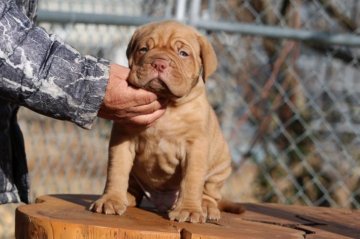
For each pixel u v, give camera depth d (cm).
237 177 669
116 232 273
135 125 311
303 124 596
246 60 645
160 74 302
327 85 632
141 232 271
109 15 534
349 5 677
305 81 640
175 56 318
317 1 673
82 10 634
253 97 657
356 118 625
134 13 627
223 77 633
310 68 659
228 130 639
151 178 334
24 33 278
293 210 363
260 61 654
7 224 600
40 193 629
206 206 322
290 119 617
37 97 280
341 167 628
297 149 604
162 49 321
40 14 534
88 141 629
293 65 642
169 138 322
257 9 685
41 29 283
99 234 274
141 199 350
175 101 319
